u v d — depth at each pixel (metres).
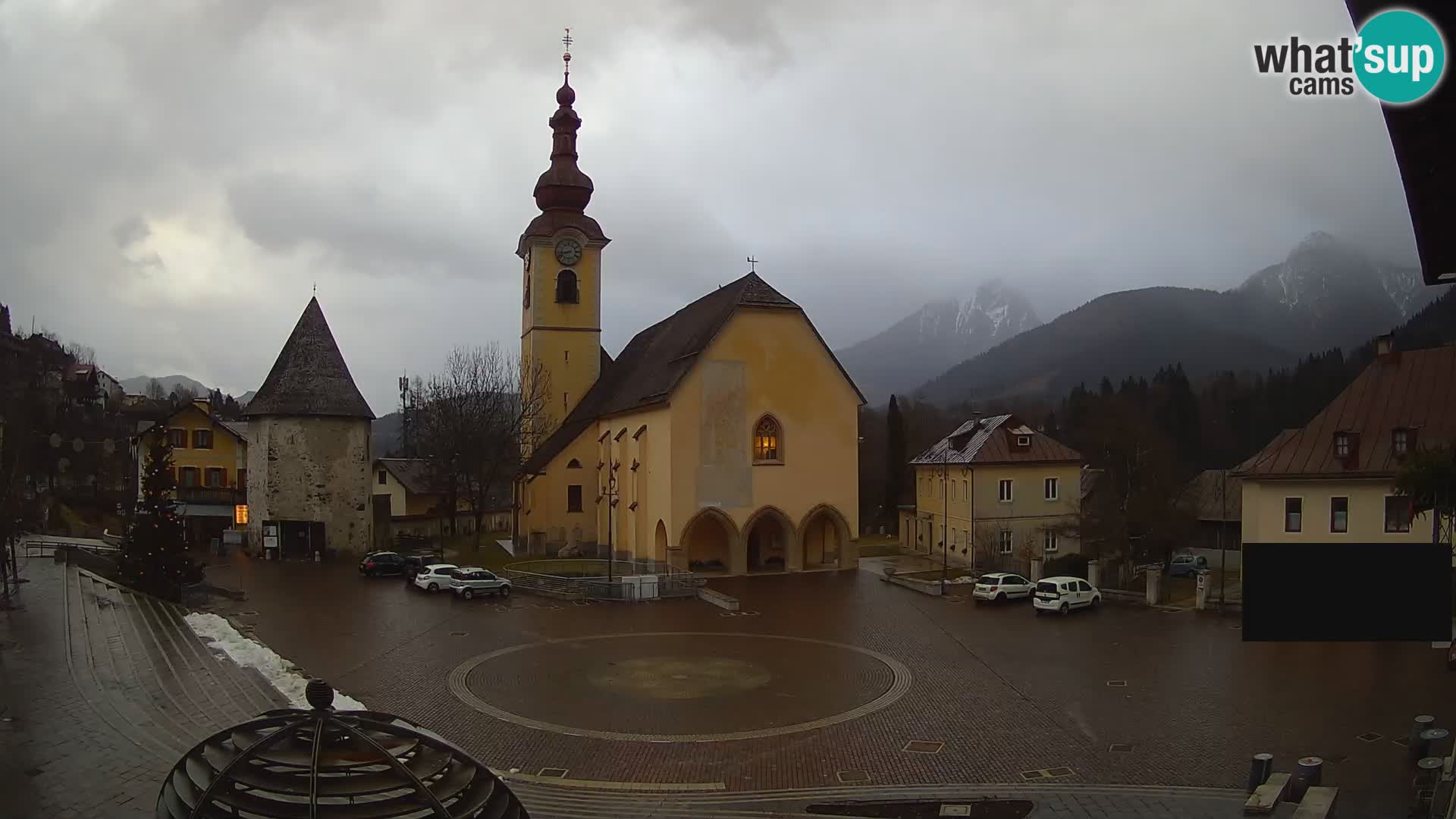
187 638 29.03
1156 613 40.44
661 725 24.03
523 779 19.81
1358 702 24.94
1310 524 42.91
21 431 44.75
